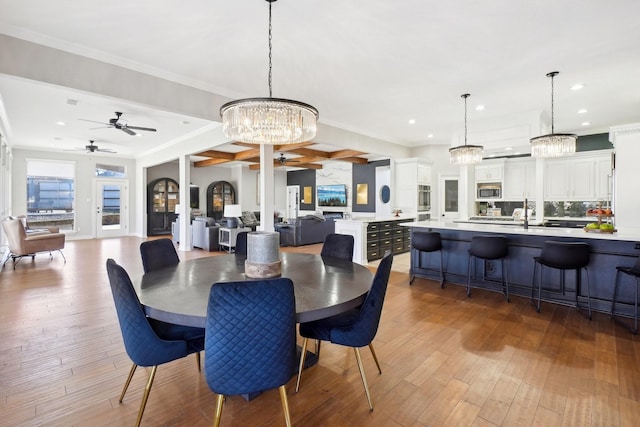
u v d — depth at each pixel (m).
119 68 3.40
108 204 9.79
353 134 6.60
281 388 1.57
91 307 3.50
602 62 3.44
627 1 2.39
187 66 3.55
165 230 10.52
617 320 3.19
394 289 4.33
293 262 2.64
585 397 1.95
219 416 1.50
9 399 1.91
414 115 5.52
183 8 2.48
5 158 6.26
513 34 2.87
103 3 2.41
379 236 6.46
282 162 9.17
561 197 6.82
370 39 2.96
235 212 7.41
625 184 3.78
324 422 1.75
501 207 7.83
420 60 3.40
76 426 1.70
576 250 3.22
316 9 2.49
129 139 7.29
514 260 4.05
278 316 1.42
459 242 4.53
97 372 2.22
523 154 6.79
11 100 4.47
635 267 2.97
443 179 8.08
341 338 1.87
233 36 2.91
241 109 2.75
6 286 4.30
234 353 1.39
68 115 5.24
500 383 2.11
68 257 6.39
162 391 2.02
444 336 2.83
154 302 1.65
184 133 6.67
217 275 2.21
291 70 3.66
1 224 5.82
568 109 5.07
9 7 2.46
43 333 2.84
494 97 4.55
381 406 1.88
